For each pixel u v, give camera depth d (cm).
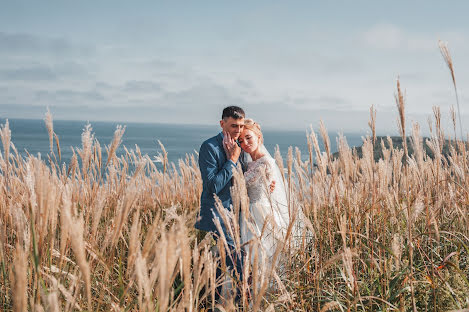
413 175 280
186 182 527
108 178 278
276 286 235
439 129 252
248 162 347
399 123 197
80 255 115
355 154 320
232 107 327
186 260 124
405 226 279
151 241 131
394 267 250
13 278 154
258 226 294
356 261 251
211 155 328
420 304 233
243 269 187
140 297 135
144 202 485
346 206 282
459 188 312
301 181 257
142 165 145
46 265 162
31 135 16762
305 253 267
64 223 134
